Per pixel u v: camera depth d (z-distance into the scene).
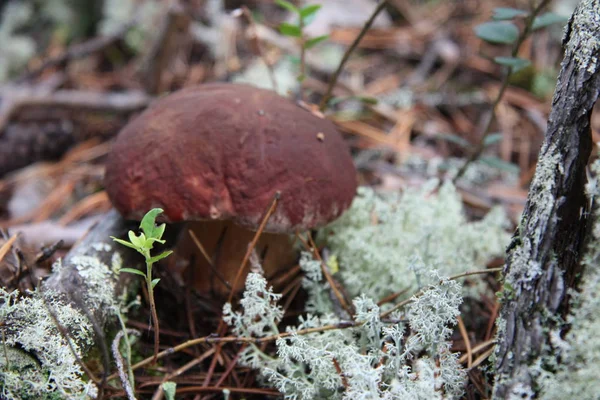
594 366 0.30
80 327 0.34
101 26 0.72
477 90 0.62
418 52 0.68
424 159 0.54
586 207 0.32
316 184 0.37
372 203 0.43
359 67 0.66
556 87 0.32
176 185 0.37
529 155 0.56
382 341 0.35
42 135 0.56
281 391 0.34
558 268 0.31
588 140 0.31
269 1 0.75
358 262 0.40
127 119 0.60
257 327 0.36
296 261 0.41
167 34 0.58
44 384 0.32
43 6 0.71
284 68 0.60
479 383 0.34
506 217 0.47
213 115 0.38
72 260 0.36
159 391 0.35
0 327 0.32
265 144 0.37
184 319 0.39
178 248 0.40
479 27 0.42
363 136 0.57
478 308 0.40
